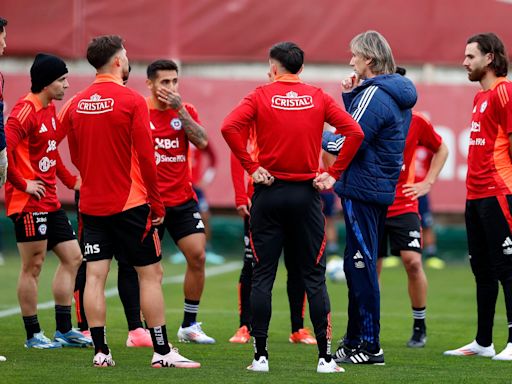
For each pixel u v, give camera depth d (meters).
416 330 28.41
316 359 25.02
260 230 22.36
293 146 21.92
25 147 25.39
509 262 25.59
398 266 55.53
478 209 25.91
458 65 56.50
